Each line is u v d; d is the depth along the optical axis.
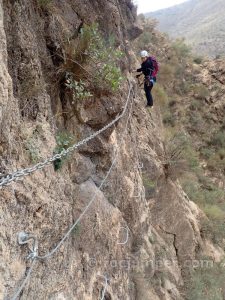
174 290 9.82
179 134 17.62
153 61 9.73
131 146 8.59
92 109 6.09
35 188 4.12
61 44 5.43
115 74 5.83
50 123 5.01
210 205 15.77
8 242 3.47
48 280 4.32
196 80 22.41
